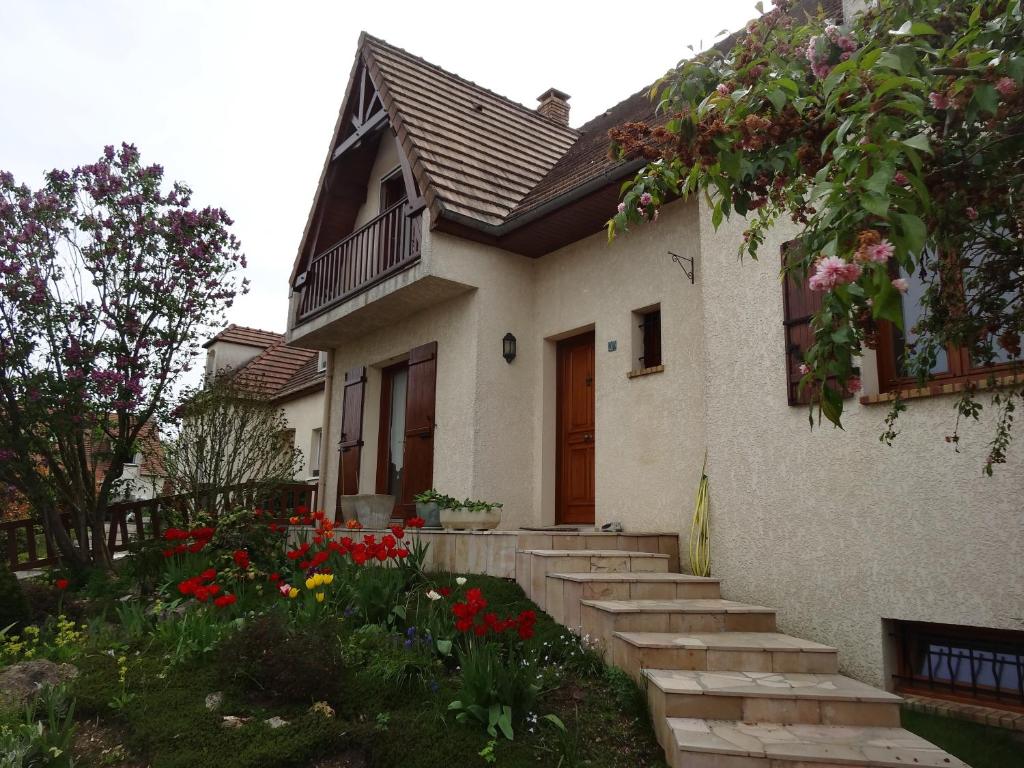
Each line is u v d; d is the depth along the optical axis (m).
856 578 4.79
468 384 8.30
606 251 8.01
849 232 2.29
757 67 2.96
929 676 4.61
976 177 2.75
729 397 5.73
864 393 4.89
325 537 6.30
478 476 8.02
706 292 6.04
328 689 3.87
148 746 3.46
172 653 4.45
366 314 9.52
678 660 4.23
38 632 5.15
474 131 9.75
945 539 4.40
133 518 9.59
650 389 7.23
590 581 5.02
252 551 6.62
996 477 4.22
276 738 3.48
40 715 3.77
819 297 5.17
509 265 8.72
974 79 2.55
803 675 4.19
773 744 3.39
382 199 10.68
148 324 8.14
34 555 8.59
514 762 3.45
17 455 7.57
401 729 3.62
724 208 3.09
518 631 4.25
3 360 7.38
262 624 4.23
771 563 5.26
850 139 2.48
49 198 7.72
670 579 5.28
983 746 3.93
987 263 3.09
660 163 3.39
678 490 6.78
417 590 5.53
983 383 4.28
